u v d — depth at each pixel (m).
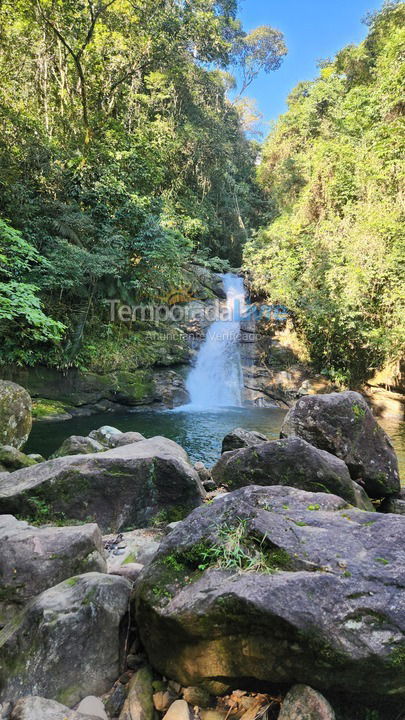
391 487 3.79
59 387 9.16
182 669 1.53
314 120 15.98
